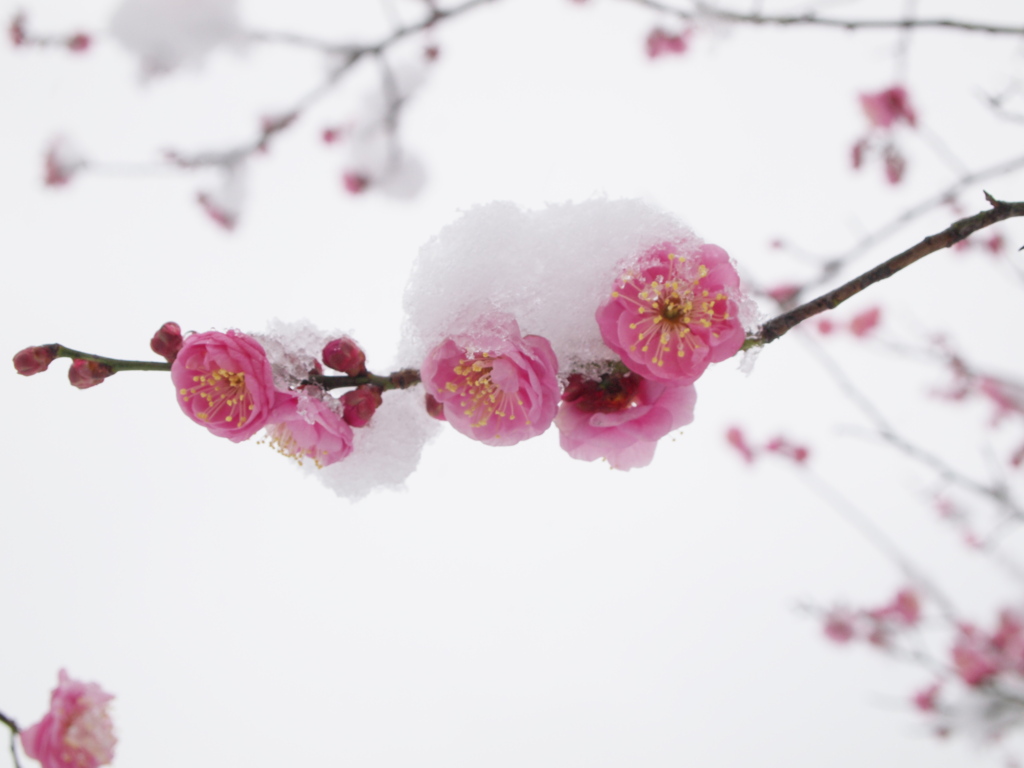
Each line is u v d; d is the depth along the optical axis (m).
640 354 0.39
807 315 0.41
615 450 0.40
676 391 0.40
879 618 0.99
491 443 0.40
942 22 0.49
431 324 0.40
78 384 0.41
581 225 0.40
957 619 0.89
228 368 0.40
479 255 0.40
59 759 0.44
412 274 0.40
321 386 0.41
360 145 0.63
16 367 0.41
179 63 0.51
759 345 0.40
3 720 0.44
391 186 0.66
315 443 0.40
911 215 0.58
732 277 0.40
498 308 0.40
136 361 0.41
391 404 0.42
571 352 0.40
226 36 0.50
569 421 0.40
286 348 0.41
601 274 0.40
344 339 0.41
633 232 0.40
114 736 0.44
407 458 0.42
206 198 0.69
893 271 0.41
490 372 0.40
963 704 0.88
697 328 0.40
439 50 0.65
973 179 0.56
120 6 0.50
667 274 0.40
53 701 0.44
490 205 0.40
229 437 0.40
